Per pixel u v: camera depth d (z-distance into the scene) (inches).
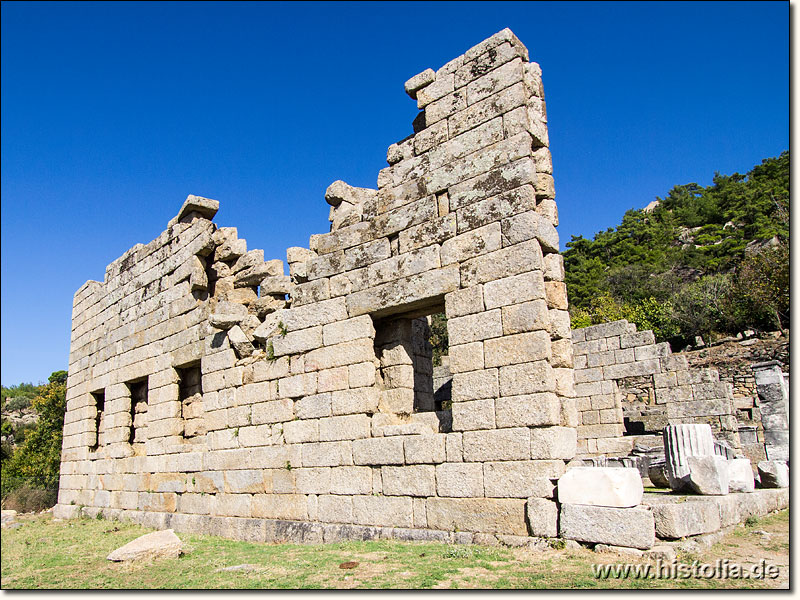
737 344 1217.4
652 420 858.8
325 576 334.6
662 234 2655.0
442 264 453.4
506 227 422.3
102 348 874.1
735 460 492.1
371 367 494.0
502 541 376.8
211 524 591.8
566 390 411.5
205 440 650.8
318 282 543.5
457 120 472.7
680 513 327.6
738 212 2536.9
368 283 502.6
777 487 539.2
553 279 428.8
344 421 496.1
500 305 414.0
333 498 489.7
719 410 783.1
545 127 458.0
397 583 303.7
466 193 451.5
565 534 352.2
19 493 1169.4
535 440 381.1
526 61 466.9
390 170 511.2
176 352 698.8
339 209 553.6
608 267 2449.6
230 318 601.3
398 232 491.8
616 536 330.6
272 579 339.6
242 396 593.3
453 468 416.2
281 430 547.2
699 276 2031.3
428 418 460.8
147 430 735.7
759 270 1598.2
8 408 2618.1
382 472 459.5
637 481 346.0
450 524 409.4
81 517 845.8
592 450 786.8
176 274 719.1
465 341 426.6
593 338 874.1
